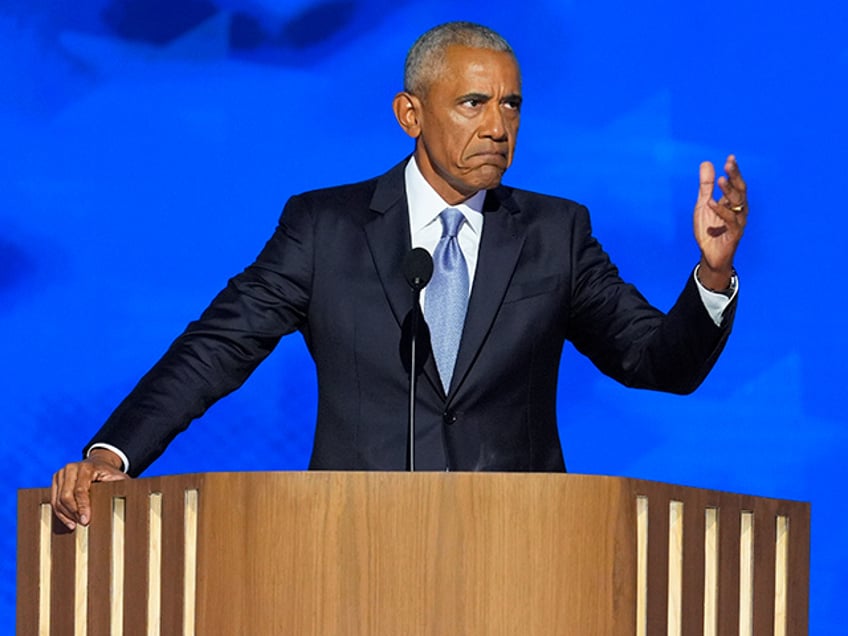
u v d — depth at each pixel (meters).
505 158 11.84
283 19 20.36
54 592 11.39
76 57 20.22
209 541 9.80
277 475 9.70
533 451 11.97
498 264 12.09
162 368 12.02
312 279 12.24
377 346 11.93
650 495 9.96
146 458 11.62
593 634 9.59
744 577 10.98
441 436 11.73
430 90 11.89
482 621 9.55
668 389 11.88
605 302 12.31
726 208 10.86
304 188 20.34
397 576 9.58
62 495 10.94
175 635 10.03
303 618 9.61
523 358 11.98
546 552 9.59
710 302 11.14
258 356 12.34
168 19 20.30
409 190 12.41
